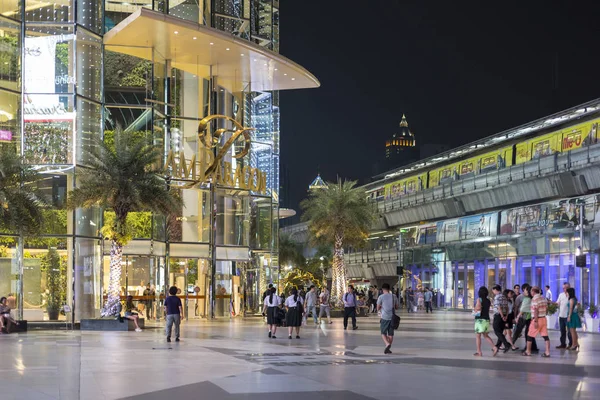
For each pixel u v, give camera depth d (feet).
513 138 208.64
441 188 247.50
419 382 45.78
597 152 170.50
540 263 167.53
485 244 196.75
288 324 88.89
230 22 157.58
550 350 71.61
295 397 39.45
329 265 322.14
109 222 112.98
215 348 73.31
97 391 41.91
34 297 115.24
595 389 42.63
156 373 50.85
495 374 50.24
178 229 143.43
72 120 119.24
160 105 138.10
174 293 82.64
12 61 117.39
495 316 67.10
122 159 110.22
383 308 67.41
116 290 110.73
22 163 109.40
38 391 42.09
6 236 113.39
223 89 153.79
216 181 143.54
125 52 132.26
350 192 178.50
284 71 149.28
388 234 316.40
